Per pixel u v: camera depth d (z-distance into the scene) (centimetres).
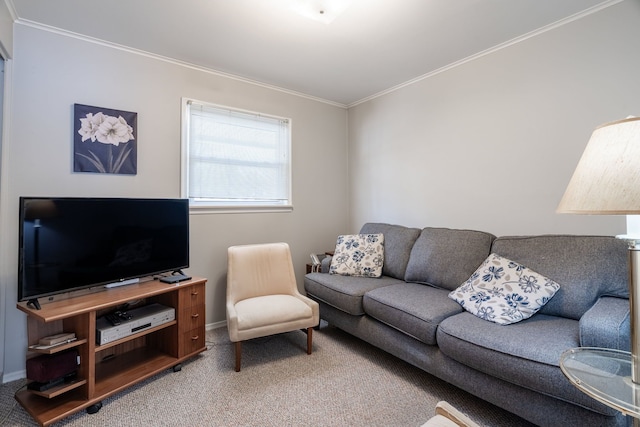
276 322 227
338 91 352
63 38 226
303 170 362
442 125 296
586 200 98
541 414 140
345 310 243
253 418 169
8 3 195
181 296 223
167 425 163
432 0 195
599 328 132
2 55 200
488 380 159
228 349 253
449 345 171
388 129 349
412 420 167
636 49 190
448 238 250
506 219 251
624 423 123
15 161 208
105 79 243
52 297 189
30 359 171
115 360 218
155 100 266
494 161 258
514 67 244
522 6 202
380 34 235
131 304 235
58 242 186
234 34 234
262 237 330
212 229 297
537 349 140
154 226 235
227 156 308
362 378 209
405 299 211
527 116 238
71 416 170
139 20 214
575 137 215
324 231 381
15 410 175
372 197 369
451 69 287
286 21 217
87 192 236
